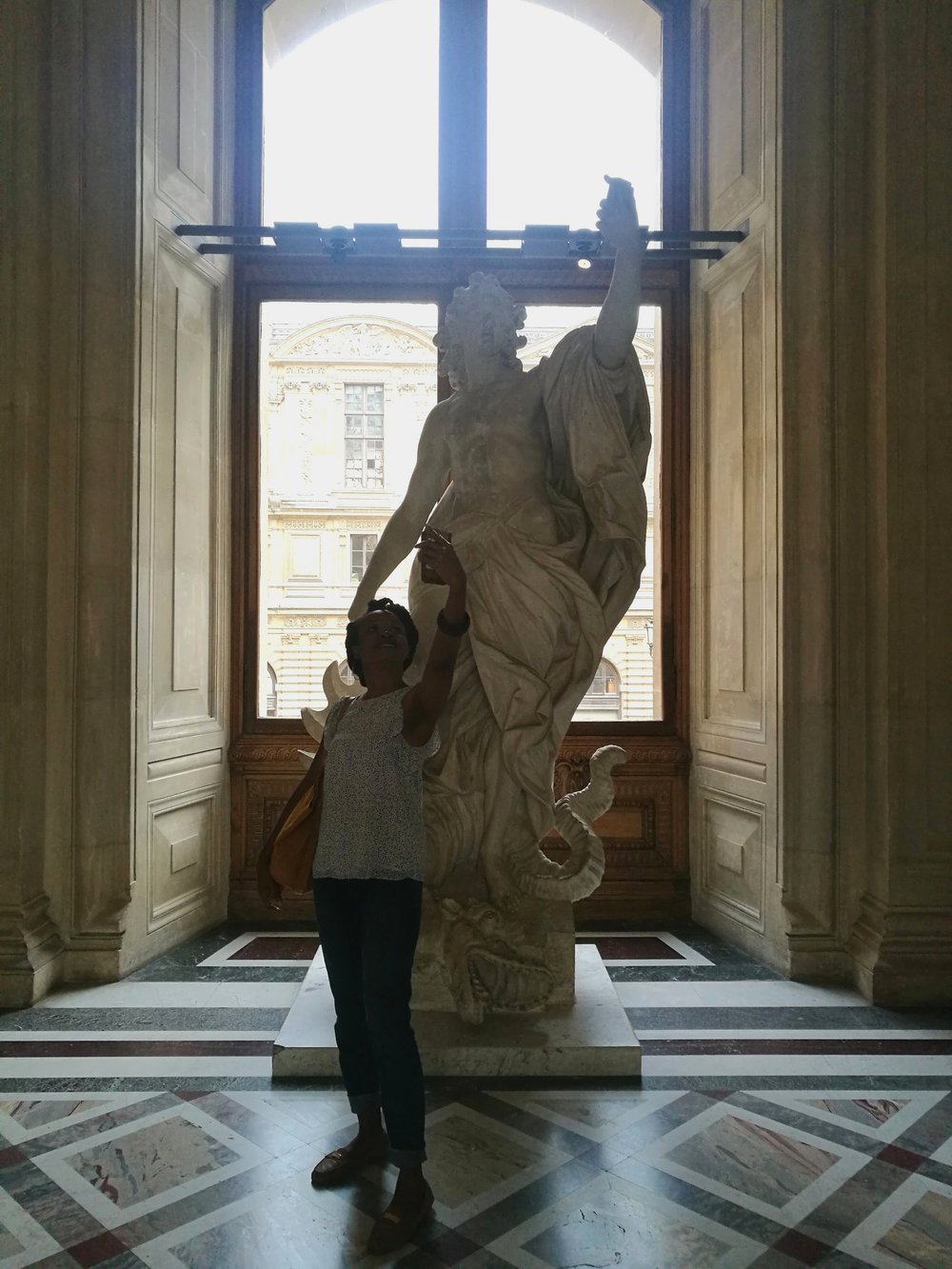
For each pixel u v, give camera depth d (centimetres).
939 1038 276
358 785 183
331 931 188
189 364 389
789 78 344
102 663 330
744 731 372
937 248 324
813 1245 174
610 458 270
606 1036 249
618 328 263
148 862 348
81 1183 195
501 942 264
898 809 317
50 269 331
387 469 450
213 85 421
